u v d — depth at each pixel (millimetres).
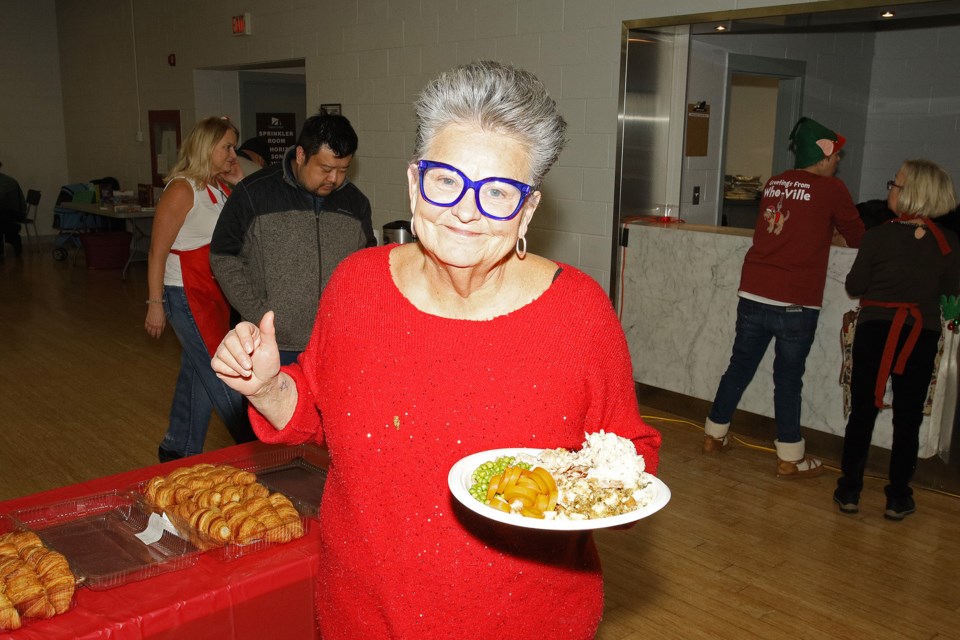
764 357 4207
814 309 3668
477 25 5281
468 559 1121
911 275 3166
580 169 4824
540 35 4910
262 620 1589
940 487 3682
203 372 3201
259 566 1597
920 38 6270
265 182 2826
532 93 1052
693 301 4391
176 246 3152
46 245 11242
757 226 3762
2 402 4797
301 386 1241
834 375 3891
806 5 3758
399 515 1124
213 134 3152
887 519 3391
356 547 1148
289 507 1767
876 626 2637
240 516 1677
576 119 4797
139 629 1428
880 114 6574
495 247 1078
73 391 5023
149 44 9117
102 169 10703
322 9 6535
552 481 1020
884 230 3195
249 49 7504
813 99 6164
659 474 3826
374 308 1158
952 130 6238
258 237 2818
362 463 1131
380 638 1173
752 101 6527
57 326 6711
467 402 1118
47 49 11219
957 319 3428
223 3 7742
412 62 5797
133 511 1834
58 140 11500
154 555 1653
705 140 5305
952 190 3137
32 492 3592
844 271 3756
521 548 1135
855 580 2918
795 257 3594
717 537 3227
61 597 1418
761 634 2588
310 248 2863
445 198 1049
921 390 3262
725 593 2822
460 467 1054
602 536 3219
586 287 1184
